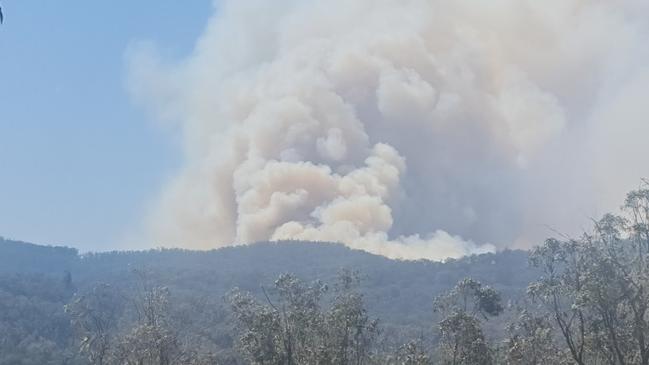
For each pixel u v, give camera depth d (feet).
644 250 152.56
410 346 224.12
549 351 188.65
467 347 201.05
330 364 200.85
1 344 351.67
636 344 154.10
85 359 325.62
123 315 313.53
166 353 225.35
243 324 212.84
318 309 214.48
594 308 148.87
